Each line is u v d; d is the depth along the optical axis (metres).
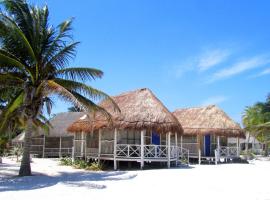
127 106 24.34
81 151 27.67
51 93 17.52
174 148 26.00
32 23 18.14
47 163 28.86
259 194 12.67
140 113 23.33
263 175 19.30
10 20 16.70
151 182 15.73
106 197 11.69
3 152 37.22
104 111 19.67
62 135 39.22
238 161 32.94
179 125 24.66
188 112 34.59
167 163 24.39
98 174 19.48
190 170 21.92
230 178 17.64
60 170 22.88
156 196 12.03
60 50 18.38
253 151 57.62
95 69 18.31
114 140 23.61
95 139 26.69
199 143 30.89
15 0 17.66
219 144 31.95
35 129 27.58
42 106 18.69
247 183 15.73
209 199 11.56
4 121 19.67
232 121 32.56
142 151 23.00
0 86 17.67
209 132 30.78
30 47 17.14
